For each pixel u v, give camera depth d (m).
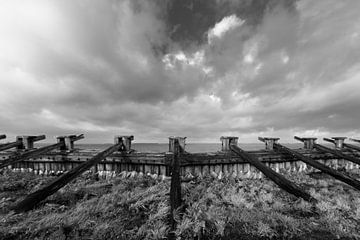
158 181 8.21
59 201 6.01
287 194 6.84
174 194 5.32
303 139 11.09
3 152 9.68
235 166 9.24
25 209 5.05
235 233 4.48
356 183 6.49
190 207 5.37
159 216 4.88
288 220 4.83
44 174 9.38
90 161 7.00
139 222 4.85
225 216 5.07
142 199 6.03
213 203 6.01
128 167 9.04
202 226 4.50
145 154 8.83
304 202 5.71
